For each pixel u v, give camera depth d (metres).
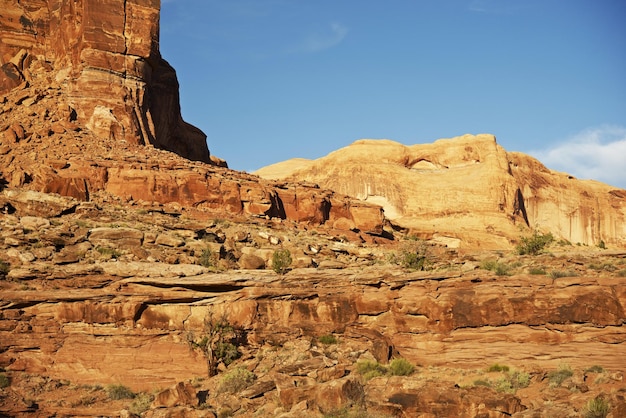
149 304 56.50
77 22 82.00
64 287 57.62
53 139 75.56
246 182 75.00
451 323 53.53
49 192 70.19
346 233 76.75
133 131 78.81
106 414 50.72
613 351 50.38
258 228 71.31
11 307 56.06
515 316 52.53
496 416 44.91
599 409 43.19
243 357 54.75
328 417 46.03
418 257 63.31
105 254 61.41
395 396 46.69
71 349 55.34
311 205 76.62
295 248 66.62
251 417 48.50
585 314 51.38
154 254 62.12
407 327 54.56
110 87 79.62
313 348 54.47
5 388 53.00
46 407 51.50
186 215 70.94
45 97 79.69
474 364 52.19
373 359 52.75
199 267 59.66
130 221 67.62
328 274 58.22
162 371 54.66
